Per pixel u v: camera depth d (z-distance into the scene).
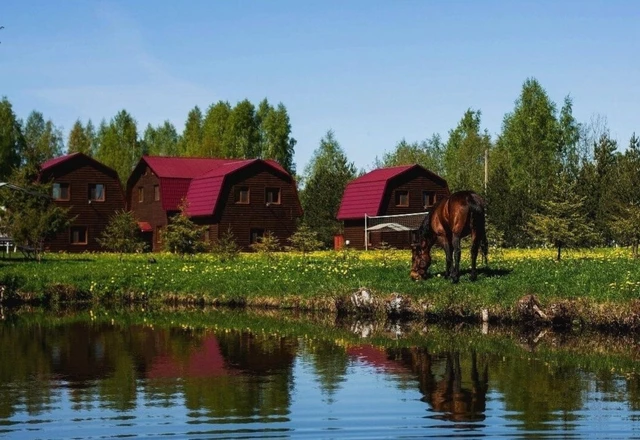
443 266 33.03
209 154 107.62
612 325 24.25
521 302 25.56
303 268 37.41
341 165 83.25
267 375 18.30
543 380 17.58
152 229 71.75
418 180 70.44
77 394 16.34
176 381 17.64
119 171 112.75
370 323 27.14
